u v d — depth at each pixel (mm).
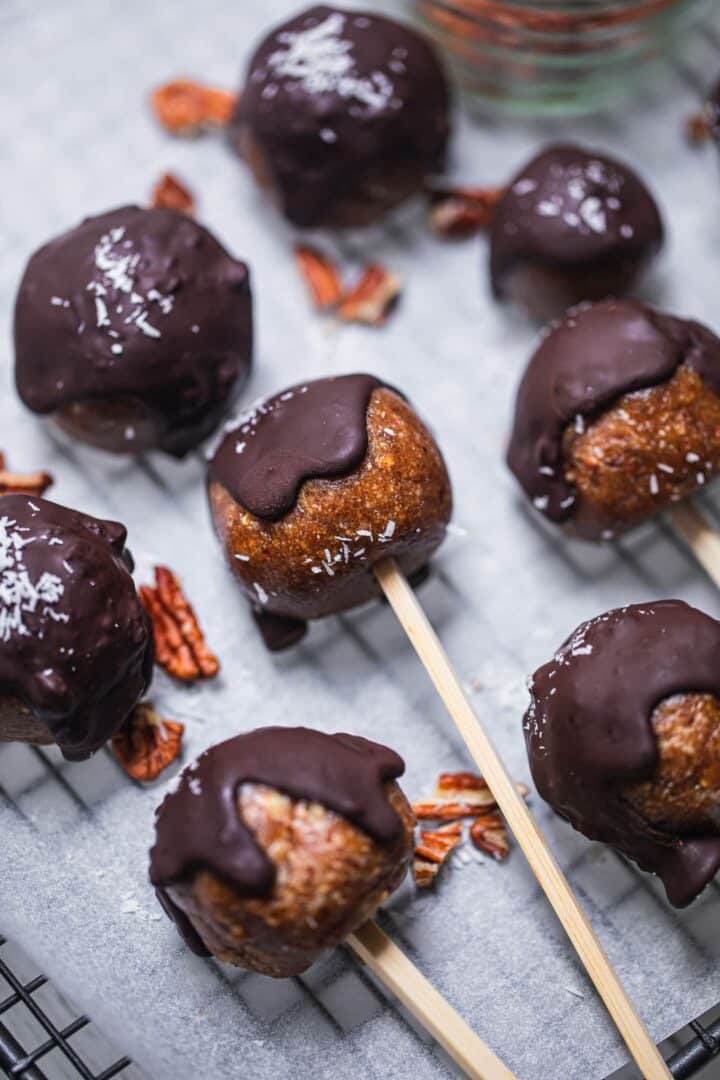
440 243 326
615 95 335
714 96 308
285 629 288
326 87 301
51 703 257
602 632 265
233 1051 269
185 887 249
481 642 297
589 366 278
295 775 247
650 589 300
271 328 318
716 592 300
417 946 277
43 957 268
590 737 257
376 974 265
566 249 299
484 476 307
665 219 326
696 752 254
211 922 248
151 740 285
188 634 292
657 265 320
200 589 299
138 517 303
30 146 329
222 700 292
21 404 309
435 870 278
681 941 277
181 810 250
